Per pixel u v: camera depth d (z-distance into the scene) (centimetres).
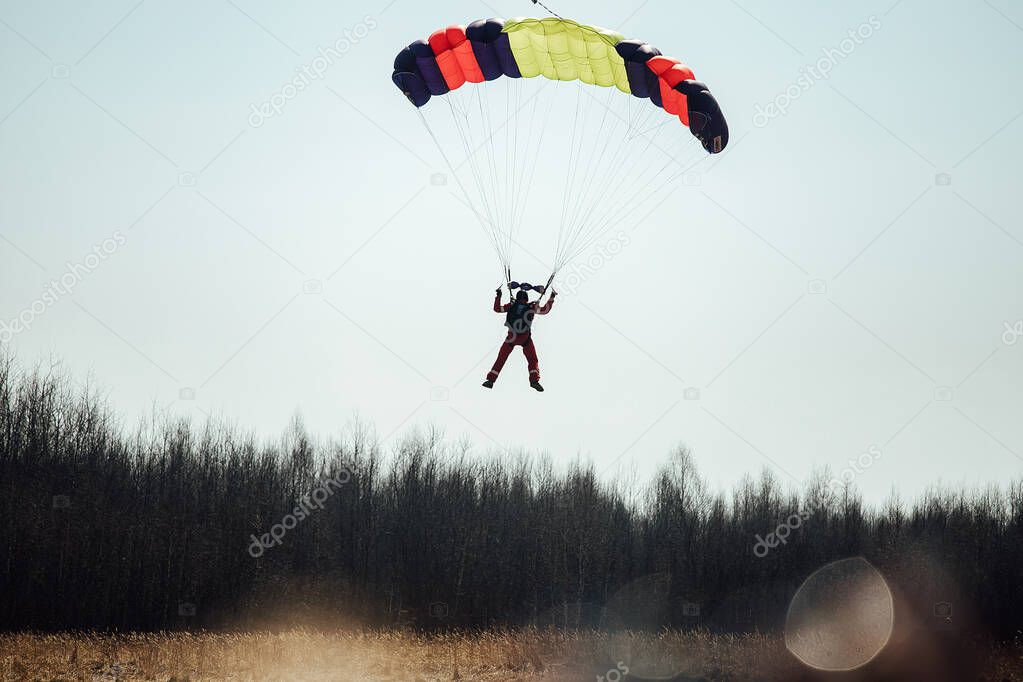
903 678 9769
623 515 19950
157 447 18075
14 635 13275
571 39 8412
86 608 15575
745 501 19862
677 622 17162
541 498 19200
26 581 15488
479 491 19362
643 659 10075
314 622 16212
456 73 8875
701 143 8375
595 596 17800
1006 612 15188
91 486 16650
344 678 9388
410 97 8981
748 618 17000
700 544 18988
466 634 14112
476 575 17762
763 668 9800
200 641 11762
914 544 17300
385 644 12012
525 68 8781
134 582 16062
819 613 16238
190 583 16312
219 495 17812
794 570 17862
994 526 18288
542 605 17475
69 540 15912
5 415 16812
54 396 17462
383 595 17212
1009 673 10144
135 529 16538
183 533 16700
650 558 18825
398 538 18138
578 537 18200
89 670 9650
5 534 15625
